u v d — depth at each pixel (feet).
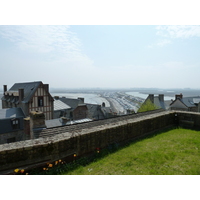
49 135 17.44
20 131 65.67
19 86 99.14
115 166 13.34
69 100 105.81
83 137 15.19
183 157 14.24
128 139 19.65
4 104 104.01
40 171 12.67
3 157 11.36
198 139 19.11
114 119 26.48
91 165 13.91
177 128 25.36
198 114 24.38
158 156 14.56
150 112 34.19
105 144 17.07
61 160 13.70
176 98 96.02
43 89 78.18
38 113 23.85
